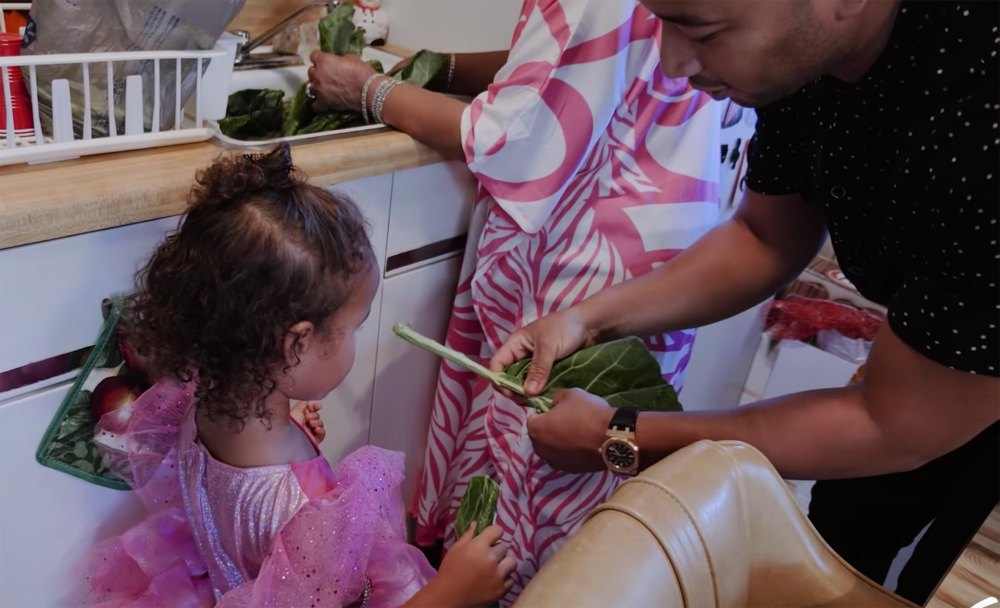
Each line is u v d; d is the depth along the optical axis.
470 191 1.17
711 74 0.66
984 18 0.58
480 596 0.84
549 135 0.95
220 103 0.90
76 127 0.81
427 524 1.37
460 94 1.25
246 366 0.70
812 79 0.66
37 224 0.70
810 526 0.64
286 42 1.36
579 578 0.49
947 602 0.64
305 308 0.71
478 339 1.22
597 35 0.90
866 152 0.71
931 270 0.63
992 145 0.57
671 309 0.98
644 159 1.03
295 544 0.76
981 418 0.64
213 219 0.69
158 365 0.76
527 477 1.15
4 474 0.82
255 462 0.78
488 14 1.37
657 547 0.52
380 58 1.43
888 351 0.67
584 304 0.99
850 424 0.70
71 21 0.75
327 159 0.91
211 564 0.84
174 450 0.88
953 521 0.94
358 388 1.19
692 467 0.59
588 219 1.04
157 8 0.77
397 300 1.16
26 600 0.91
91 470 0.88
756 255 0.96
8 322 0.73
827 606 0.63
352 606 0.87
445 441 1.29
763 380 1.97
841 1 0.59
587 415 0.85
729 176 1.39
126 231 0.77
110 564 0.90
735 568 0.59
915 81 0.64
